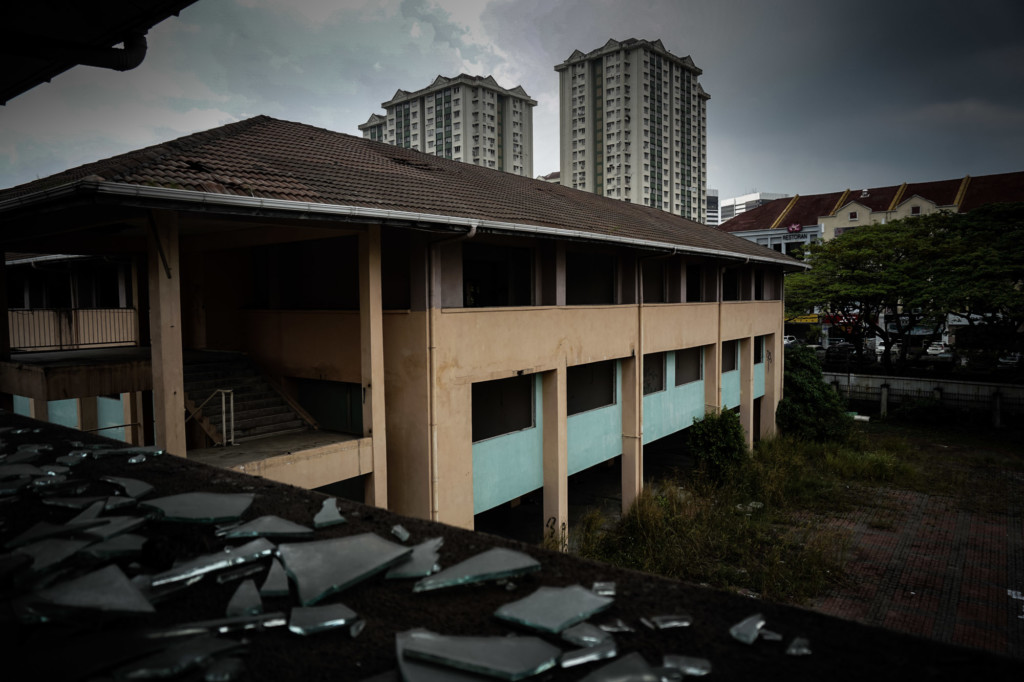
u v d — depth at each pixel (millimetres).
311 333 11734
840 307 37094
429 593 2605
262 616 2332
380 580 2717
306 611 2361
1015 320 30422
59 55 8273
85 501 3555
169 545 2889
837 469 22188
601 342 14875
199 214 8500
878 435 28406
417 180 12828
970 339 33562
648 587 2650
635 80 106125
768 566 13797
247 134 11930
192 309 13242
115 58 8680
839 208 57688
